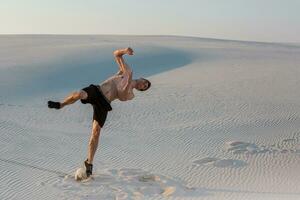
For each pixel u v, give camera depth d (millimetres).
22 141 17203
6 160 14750
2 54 46219
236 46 73375
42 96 28953
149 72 42188
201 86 31766
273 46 80375
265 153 17703
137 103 25719
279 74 37531
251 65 44594
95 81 36562
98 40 74562
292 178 14742
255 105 25484
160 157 16609
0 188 12266
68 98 10414
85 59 44062
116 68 42156
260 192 12984
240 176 14797
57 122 21016
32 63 40219
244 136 20047
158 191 12516
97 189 12336
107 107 11148
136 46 57406
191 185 13578
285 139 19750
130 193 12148
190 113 23734
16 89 30203
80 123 21125
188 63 47344
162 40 83125
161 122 21984
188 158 16688
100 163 15328
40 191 12125
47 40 69125
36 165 14531
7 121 20266
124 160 15945
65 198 11656
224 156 17172
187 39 89812
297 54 61344
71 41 68250
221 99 27031
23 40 67500
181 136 19672
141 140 18812
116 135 19359
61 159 15438
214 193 12773
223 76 36781
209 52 57250
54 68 38938
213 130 20750
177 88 30844
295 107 25156
